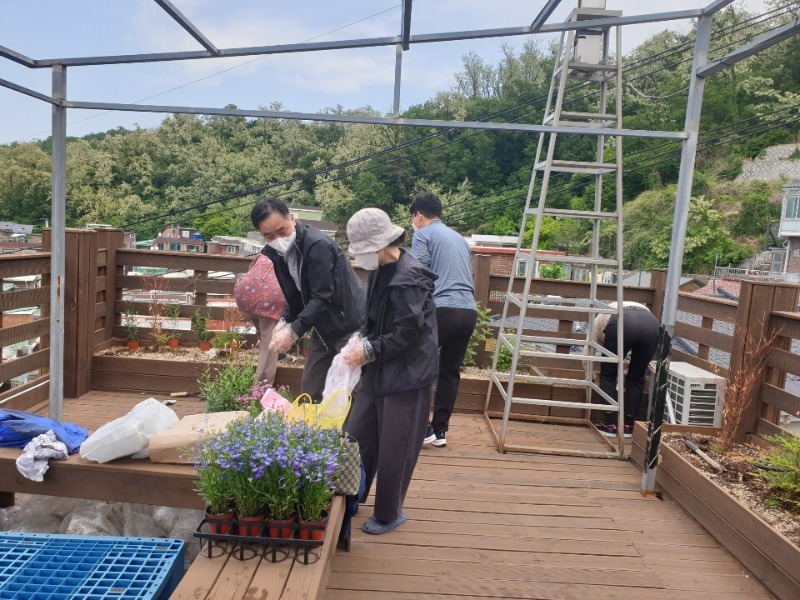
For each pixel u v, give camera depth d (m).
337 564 2.52
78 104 3.16
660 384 3.31
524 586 2.43
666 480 3.39
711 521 2.92
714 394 4.18
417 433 2.72
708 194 42.56
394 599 2.29
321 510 1.92
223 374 4.05
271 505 1.86
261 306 4.14
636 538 2.90
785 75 41.97
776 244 38.81
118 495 2.41
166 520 2.83
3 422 2.57
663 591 2.45
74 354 4.64
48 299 4.39
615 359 4.00
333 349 3.30
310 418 2.29
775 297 3.58
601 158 4.32
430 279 2.62
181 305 5.44
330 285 3.09
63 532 2.83
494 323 5.19
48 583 1.79
